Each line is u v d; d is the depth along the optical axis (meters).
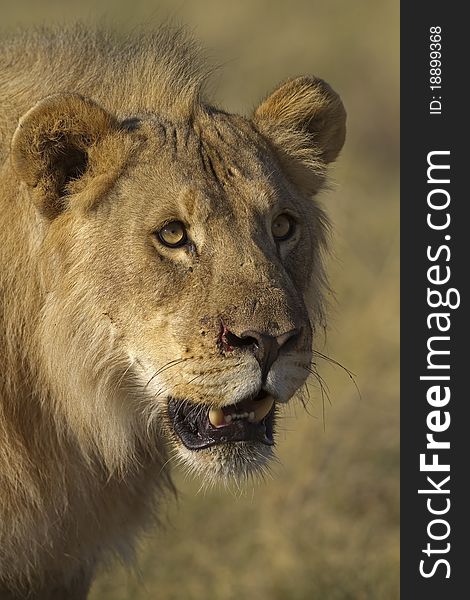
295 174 21.77
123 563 23.11
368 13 62.03
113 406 20.27
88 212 19.48
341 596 27.48
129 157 19.56
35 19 57.03
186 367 18.70
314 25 61.19
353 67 58.38
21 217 19.94
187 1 62.62
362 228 40.22
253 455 19.08
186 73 21.36
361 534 29.11
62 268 19.64
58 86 20.67
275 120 21.69
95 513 21.48
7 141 20.25
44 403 20.31
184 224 19.16
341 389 33.38
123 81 20.92
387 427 32.19
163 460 22.14
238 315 18.33
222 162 19.77
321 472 30.59
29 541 20.88
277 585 27.75
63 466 20.66
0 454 20.09
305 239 20.72
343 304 36.31
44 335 19.84
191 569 28.41
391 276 37.25
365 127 54.72
